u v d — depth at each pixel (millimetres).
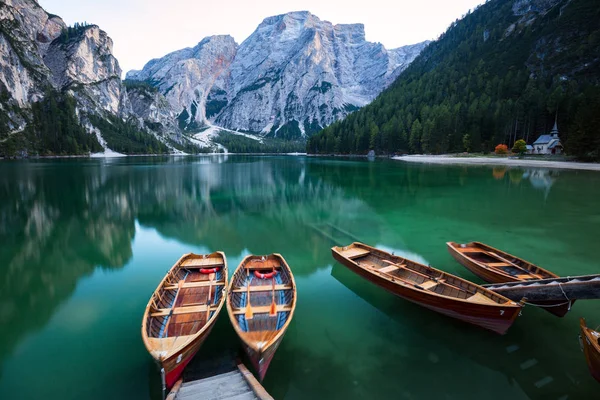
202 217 31031
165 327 9906
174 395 7629
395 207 34375
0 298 14641
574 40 152000
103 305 13953
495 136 111188
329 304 13445
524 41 182750
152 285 16078
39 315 13055
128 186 52188
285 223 28438
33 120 176125
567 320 11961
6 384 9156
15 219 30109
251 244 22750
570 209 31828
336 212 32656
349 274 16859
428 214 30953
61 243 23172
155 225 28188
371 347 10562
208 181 59562
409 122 144250
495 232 24594
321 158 154500
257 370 8633
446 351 10336
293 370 9500
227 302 10945
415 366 9656
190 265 14859
